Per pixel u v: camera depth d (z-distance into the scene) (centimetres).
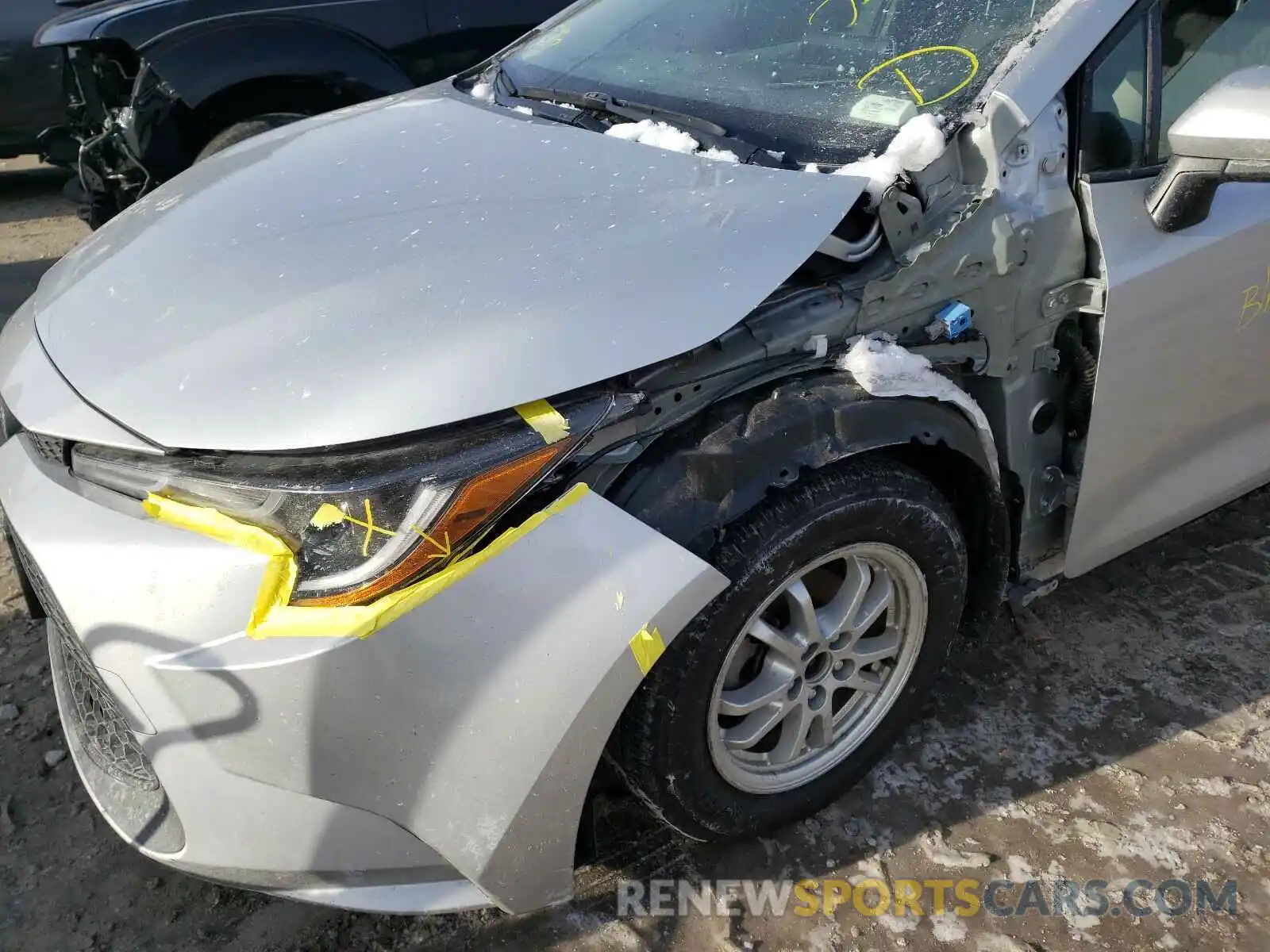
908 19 209
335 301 160
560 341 150
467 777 145
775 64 218
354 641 135
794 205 172
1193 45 209
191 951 179
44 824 204
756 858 192
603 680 146
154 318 171
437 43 456
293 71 430
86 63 444
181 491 145
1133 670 237
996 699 229
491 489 142
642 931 179
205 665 137
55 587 147
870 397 166
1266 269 214
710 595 152
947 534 185
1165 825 198
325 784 142
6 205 670
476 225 174
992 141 178
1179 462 230
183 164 438
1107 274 188
